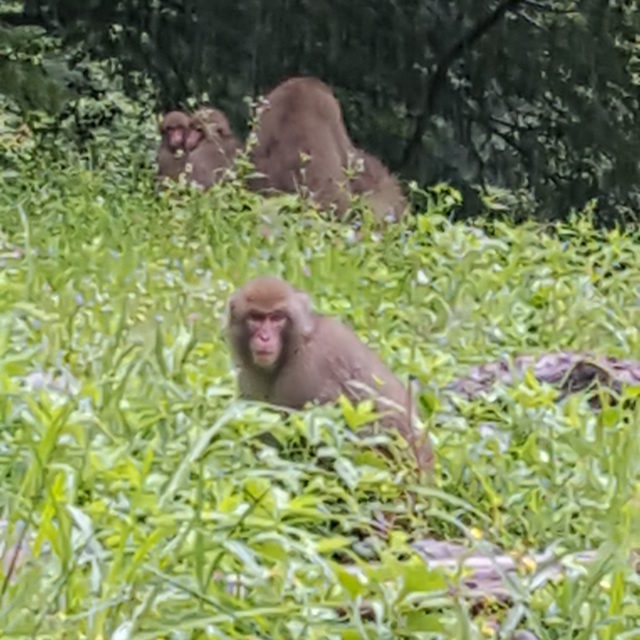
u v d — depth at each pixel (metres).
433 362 11.38
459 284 14.46
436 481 8.98
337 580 6.76
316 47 26.11
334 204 19.70
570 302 14.23
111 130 24.69
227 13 25.70
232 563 6.94
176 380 10.02
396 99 26.45
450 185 26.64
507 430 9.94
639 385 10.57
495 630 6.82
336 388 9.90
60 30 25.12
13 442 8.36
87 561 6.75
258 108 21.23
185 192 19.08
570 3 26.70
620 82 26.80
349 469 8.12
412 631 6.55
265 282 10.02
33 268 13.22
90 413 8.53
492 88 26.81
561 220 26.88
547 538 8.38
